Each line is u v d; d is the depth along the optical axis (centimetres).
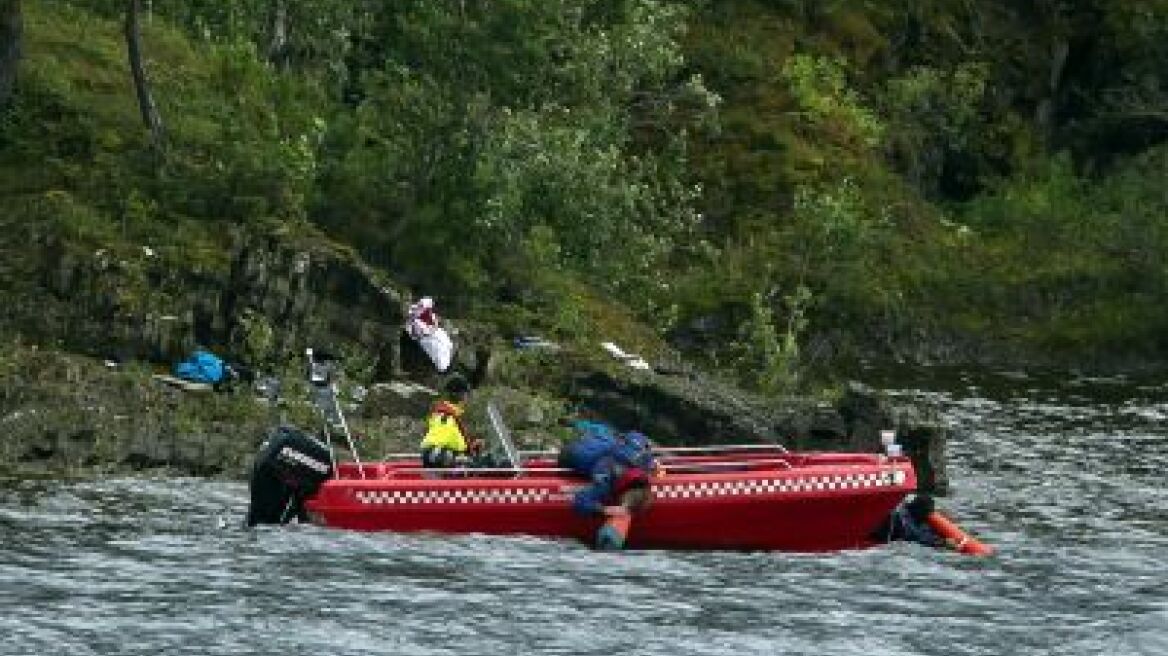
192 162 10662
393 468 7188
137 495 7450
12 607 5478
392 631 5400
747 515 6875
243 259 9375
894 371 15112
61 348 9075
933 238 17750
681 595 6038
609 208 11856
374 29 12938
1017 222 18388
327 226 10900
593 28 12388
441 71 11081
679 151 13525
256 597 5725
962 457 10212
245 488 7806
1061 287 17175
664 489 6825
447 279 10788
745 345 11762
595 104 12388
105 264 9225
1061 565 6931
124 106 11338
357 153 11175
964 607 6062
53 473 7844
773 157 17800
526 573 6256
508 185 10988
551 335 10644
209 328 9356
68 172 10325
